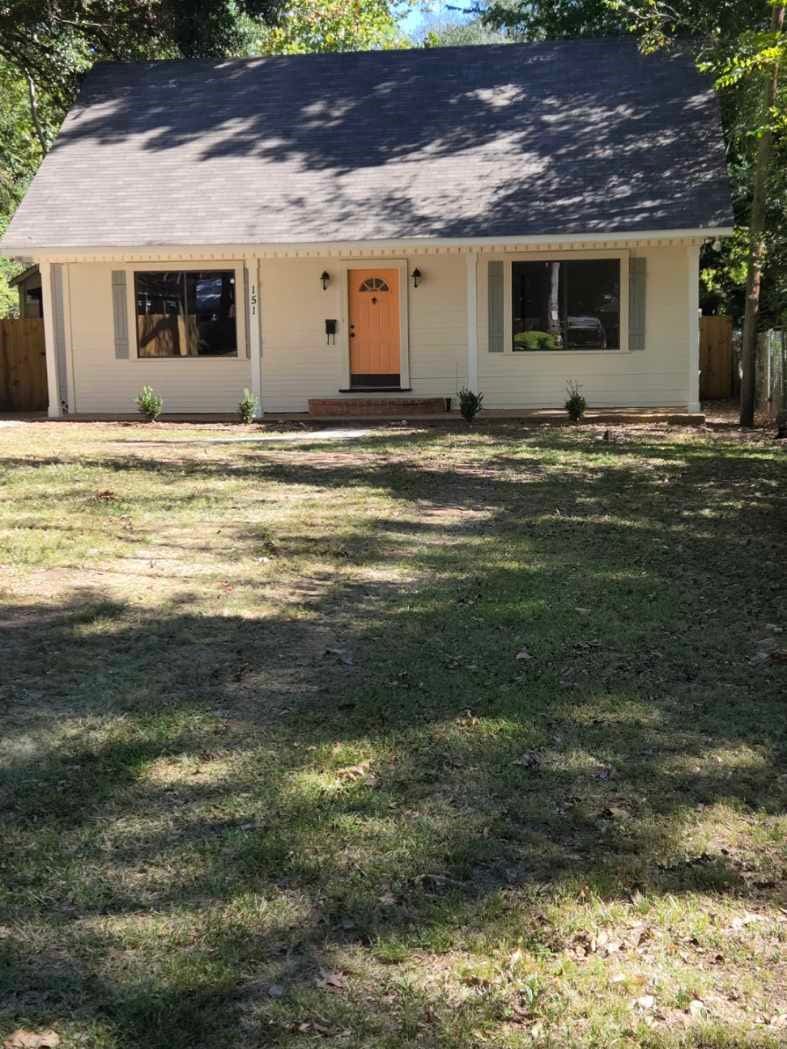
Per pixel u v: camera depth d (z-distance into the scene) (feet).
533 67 63.62
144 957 8.95
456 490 32.32
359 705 14.75
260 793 12.05
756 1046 8.06
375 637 17.84
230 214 56.03
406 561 23.20
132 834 11.07
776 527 26.84
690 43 59.88
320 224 54.60
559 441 44.11
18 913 9.57
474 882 10.28
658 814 11.72
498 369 58.39
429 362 58.90
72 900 9.80
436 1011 8.35
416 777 12.52
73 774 12.52
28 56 75.36
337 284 58.80
